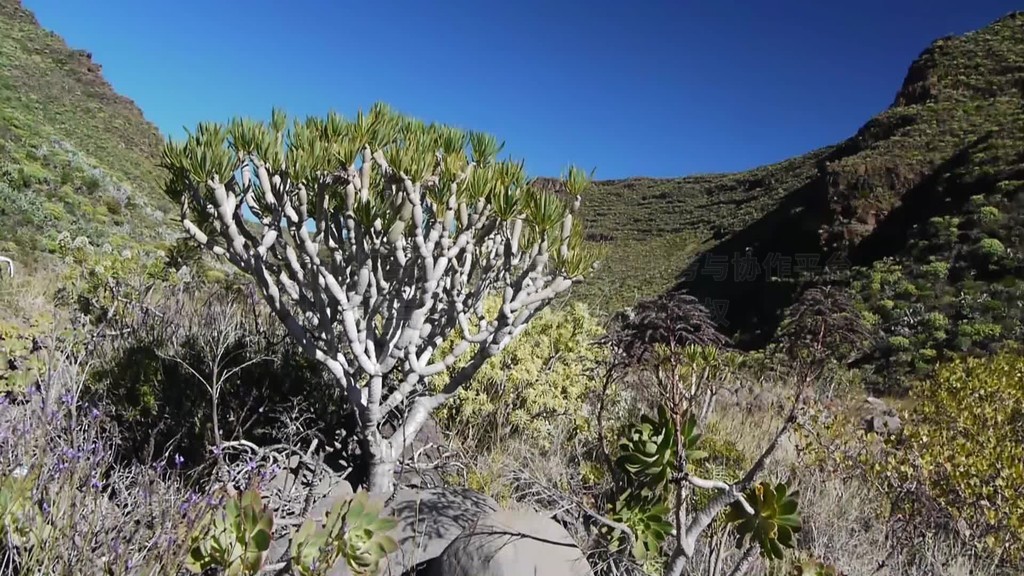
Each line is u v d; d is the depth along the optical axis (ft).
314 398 12.73
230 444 10.06
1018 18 169.89
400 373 13.29
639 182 244.83
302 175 9.53
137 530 7.20
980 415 19.13
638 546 9.42
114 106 161.27
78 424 9.40
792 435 18.57
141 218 75.05
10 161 65.41
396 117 10.88
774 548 8.38
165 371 12.07
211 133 9.39
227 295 17.94
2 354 12.37
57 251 43.75
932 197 102.89
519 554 8.43
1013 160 97.09
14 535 6.60
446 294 11.33
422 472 12.01
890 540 13.51
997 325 66.39
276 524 9.16
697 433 8.95
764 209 170.30
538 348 16.78
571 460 14.94
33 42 170.71
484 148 11.64
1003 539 14.20
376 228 10.18
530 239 11.60
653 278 141.69
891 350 66.08
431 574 8.82
